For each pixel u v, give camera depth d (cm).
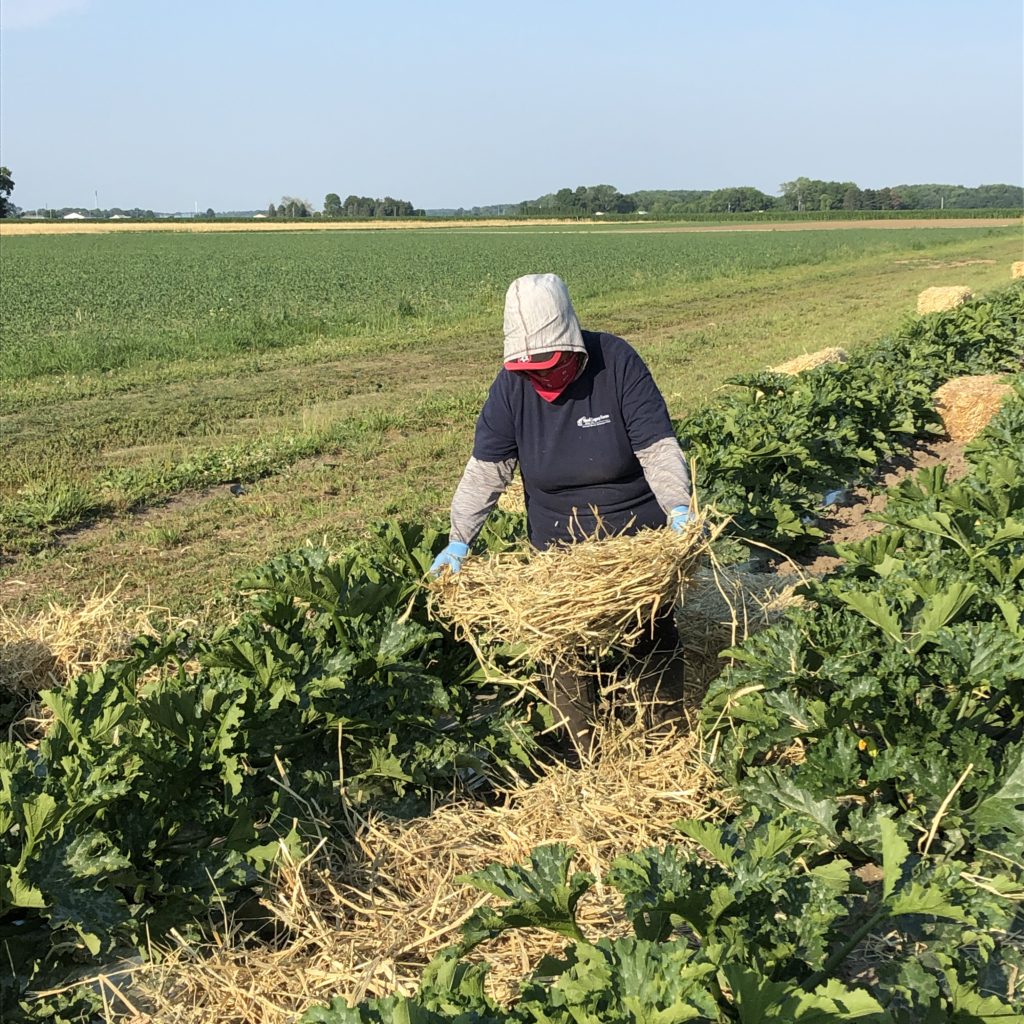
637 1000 197
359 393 1389
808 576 536
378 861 334
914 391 1012
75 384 1430
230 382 1480
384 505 854
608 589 336
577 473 376
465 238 7888
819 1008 205
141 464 1003
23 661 494
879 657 382
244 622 412
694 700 433
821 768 330
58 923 273
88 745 326
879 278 3269
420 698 379
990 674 351
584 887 250
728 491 686
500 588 350
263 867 314
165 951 295
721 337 1870
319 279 3531
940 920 286
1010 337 1409
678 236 7488
